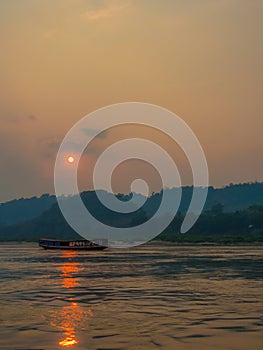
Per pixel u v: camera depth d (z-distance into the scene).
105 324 32.50
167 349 26.27
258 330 30.55
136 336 29.14
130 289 51.00
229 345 27.05
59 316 35.44
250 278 61.56
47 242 168.38
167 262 92.69
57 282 58.28
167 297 44.78
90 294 47.22
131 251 146.38
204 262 91.69
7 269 78.62
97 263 91.88
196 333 29.83
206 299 43.31
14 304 41.03
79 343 27.58
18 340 28.23
